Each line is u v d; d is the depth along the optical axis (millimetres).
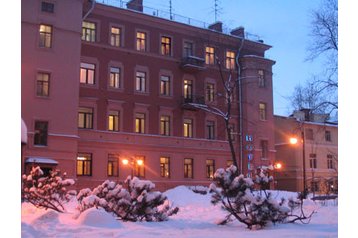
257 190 14438
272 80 45906
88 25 36438
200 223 13445
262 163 43375
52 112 31609
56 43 32375
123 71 37531
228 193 11867
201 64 41625
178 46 41281
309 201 19578
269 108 45156
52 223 11594
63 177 23703
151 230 11258
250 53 46031
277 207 12016
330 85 25531
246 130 43312
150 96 38750
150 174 37625
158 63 39719
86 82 35656
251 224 11859
